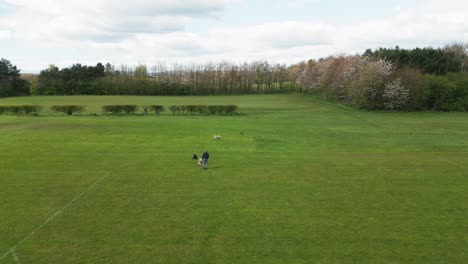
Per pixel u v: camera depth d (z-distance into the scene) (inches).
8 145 1237.1
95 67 5590.6
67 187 796.6
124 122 1830.7
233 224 610.9
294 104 3346.5
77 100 3609.7
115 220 624.7
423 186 816.3
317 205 698.8
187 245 537.6
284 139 1425.9
